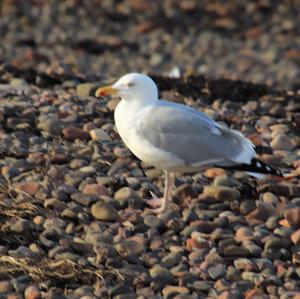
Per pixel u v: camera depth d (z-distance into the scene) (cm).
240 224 1252
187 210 1271
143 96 1241
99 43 2702
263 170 1231
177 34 2839
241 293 1110
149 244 1205
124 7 2988
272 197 1308
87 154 1414
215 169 1378
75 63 2533
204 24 2925
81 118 1534
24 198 1279
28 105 1550
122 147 1441
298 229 1238
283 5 3041
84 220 1243
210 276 1144
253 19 2962
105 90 1245
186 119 1221
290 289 1117
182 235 1229
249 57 2672
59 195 1290
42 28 2802
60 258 1159
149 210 1270
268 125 1586
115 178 1343
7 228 1212
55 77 1777
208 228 1238
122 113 1245
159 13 2964
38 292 1092
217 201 1300
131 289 1112
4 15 2869
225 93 1797
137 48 2714
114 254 1169
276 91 1827
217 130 1230
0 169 1355
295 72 2528
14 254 1162
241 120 1595
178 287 1115
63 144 1446
